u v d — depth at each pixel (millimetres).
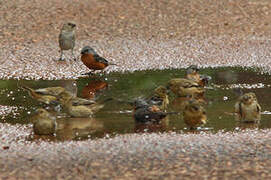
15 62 21453
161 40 24172
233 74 20031
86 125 14266
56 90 16656
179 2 27969
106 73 20422
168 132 13492
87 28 25266
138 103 14891
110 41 24031
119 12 26719
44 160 11547
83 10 26891
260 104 15977
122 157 11633
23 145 12586
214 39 24406
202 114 13859
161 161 11383
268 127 13797
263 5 27969
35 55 22406
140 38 24359
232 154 11719
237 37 24672
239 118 14680
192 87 17328
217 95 17281
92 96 17219
